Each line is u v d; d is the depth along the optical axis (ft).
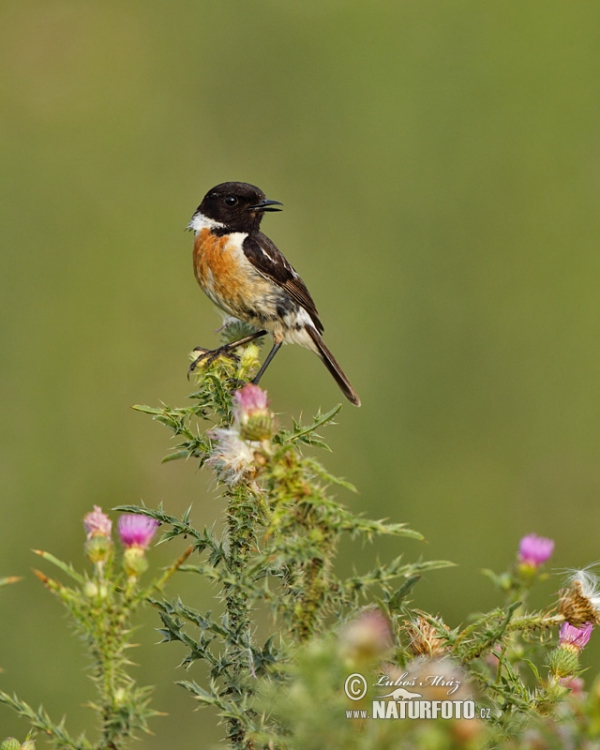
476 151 54.95
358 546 39.19
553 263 52.06
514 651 12.97
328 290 51.19
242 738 13.28
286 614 11.94
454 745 9.62
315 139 55.72
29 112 55.62
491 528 43.21
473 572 39.96
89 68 57.06
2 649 34.55
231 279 30.94
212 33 58.03
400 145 54.60
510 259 52.42
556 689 12.84
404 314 51.01
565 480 45.34
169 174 54.85
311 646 10.64
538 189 54.08
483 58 56.08
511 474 45.70
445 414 47.62
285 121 56.08
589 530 44.16
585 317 50.39
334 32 57.26
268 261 31.07
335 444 45.39
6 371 45.42
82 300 48.78
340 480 12.21
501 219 53.26
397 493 44.45
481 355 49.34
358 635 10.23
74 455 43.04
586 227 53.06
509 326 50.14
